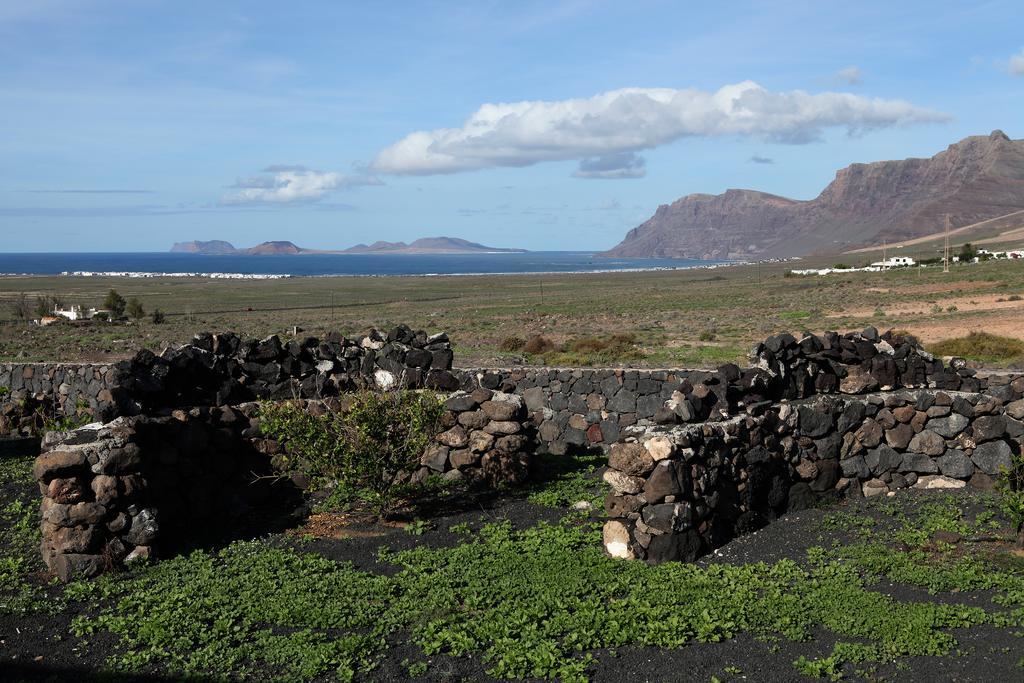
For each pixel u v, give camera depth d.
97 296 126.69
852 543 9.37
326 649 6.89
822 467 10.93
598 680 6.43
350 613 7.71
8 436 16.44
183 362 12.73
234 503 10.80
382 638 7.17
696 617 7.41
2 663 6.89
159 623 7.45
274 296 123.81
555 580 8.30
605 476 9.26
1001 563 8.59
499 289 139.88
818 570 8.52
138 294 132.12
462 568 8.67
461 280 188.00
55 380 18.58
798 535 9.74
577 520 10.33
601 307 78.94
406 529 10.19
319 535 10.07
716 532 9.46
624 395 15.05
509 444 11.98
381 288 151.12
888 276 98.88
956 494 10.76
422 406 11.09
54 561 8.86
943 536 9.28
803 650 6.87
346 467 10.41
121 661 6.86
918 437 11.26
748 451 10.19
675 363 30.45
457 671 6.61
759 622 7.37
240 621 7.65
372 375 14.54
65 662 6.91
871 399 11.24
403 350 14.61
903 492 11.11
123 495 9.00
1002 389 11.76
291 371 14.02
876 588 8.12
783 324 49.00
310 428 10.67
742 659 6.73
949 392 11.55
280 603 7.86
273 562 9.03
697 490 9.22
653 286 136.12
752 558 9.09
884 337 12.52
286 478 11.64
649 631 7.11
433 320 66.00
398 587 8.26
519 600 7.79
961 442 11.17
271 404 11.73
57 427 15.98
